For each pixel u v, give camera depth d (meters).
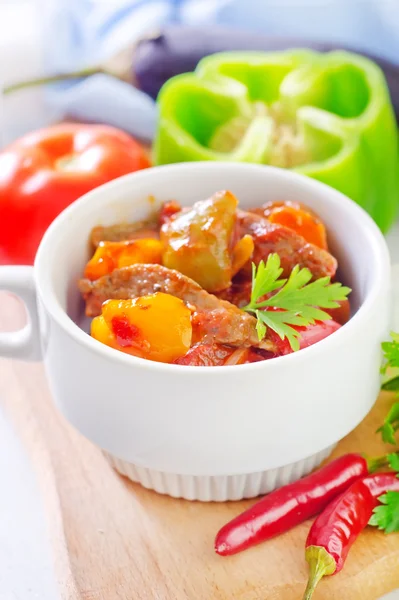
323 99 0.58
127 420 0.43
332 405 0.43
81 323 0.47
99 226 0.47
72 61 0.67
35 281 0.44
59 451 0.47
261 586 0.43
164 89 0.56
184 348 0.43
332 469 0.45
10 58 0.67
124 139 0.57
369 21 0.62
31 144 0.56
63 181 0.54
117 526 0.45
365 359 0.43
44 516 0.47
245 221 0.46
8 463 0.50
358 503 0.44
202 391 0.41
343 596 0.43
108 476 0.46
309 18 0.63
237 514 0.45
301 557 0.44
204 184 0.49
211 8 0.65
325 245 0.47
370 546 0.44
